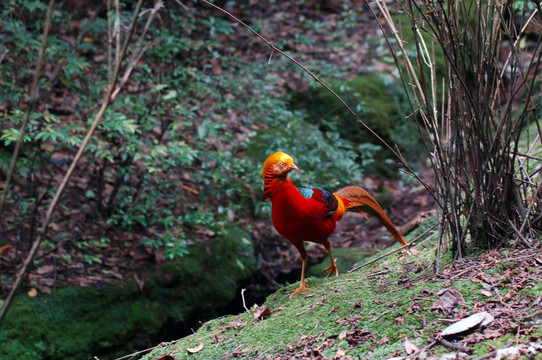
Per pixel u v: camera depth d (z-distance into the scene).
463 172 4.36
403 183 11.80
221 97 9.84
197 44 10.09
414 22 3.99
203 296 7.78
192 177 8.49
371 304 4.17
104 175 8.75
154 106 8.02
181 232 8.20
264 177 4.70
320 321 4.16
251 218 9.56
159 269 7.60
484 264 4.16
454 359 3.16
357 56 13.22
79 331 6.50
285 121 10.73
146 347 6.95
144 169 7.95
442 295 3.88
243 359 3.98
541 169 4.47
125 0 10.58
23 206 7.30
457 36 4.07
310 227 4.80
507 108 4.07
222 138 8.78
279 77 12.05
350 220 10.29
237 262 8.40
